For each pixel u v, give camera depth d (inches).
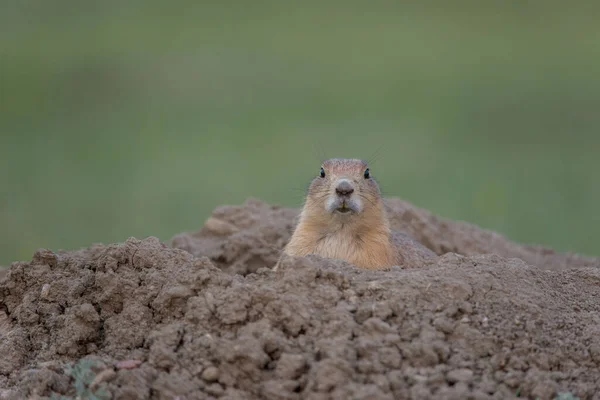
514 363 248.2
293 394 235.1
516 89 1008.2
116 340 270.1
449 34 1279.5
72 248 577.9
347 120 911.0
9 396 252.7
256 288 259.4
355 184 338.6
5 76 1031.0
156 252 295.6
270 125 888.9
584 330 262.2
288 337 251.8
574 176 734.5
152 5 1406.3
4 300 304.3
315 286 263.4
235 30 1280.8
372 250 342.0
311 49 1182.3
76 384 247.6
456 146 812.6
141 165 762.2
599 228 633.0
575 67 1097.4
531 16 1378.0
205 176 730.2
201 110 924.0
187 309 265.7
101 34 1224.8
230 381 243.0
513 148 818.8
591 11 1405.0
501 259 293.0
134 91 976.3
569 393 239.3
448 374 241.0
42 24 1259.8
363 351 243.3
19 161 781.3
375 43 1243.8
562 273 299.7
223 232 447.5
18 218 634.8
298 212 442.9
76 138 853.8
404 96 979.9
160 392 240.8
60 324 282.2
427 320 255.0
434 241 439.2
